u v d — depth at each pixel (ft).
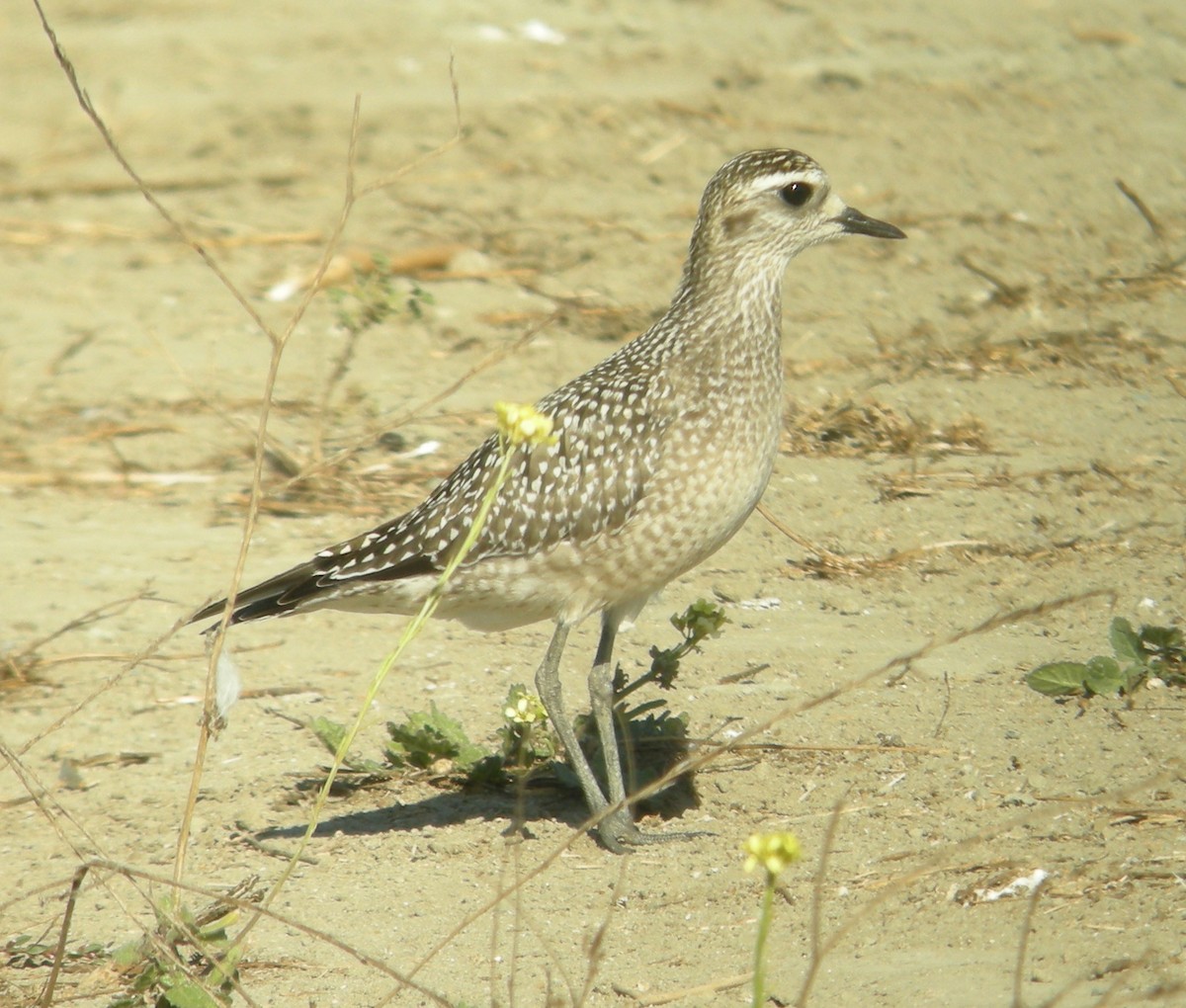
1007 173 83.41
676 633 43.93
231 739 39.58
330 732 37.99
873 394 59.72
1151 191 80.84
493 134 89.81
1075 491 51.65
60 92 96.68
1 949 31.09
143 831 35.55
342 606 36.55
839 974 28.53
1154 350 63.21
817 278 71.31
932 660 41.37
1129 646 39.27
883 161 85.20
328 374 62.44
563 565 35.53
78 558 49.24
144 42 105.40
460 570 35.73
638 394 35.78
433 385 61.31
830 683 40.40
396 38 106.01
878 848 32.96
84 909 32.58
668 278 71.67
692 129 90.17
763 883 32.17
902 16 110.32
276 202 81.35
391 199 81.30
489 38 105.91
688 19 110.11
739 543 49.19
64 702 41.29
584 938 30.66
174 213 80.12
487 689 41.37
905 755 36.65
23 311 68.95
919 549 48.19
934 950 29.07
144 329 66.85
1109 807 33.50
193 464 55.88
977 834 32.91
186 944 29.55
